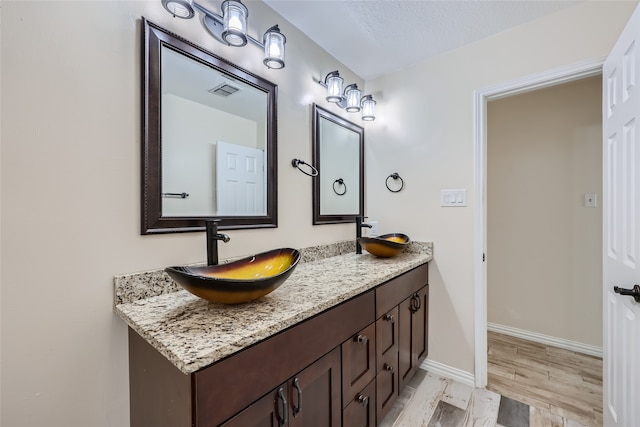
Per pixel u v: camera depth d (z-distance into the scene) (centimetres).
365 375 127
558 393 173
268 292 95
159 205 109
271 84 154
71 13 89
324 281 128
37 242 84
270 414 82
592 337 220
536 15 158
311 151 181
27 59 82
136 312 91
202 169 125
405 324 166
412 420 151
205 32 125
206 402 68
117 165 99
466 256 186
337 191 204
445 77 194
